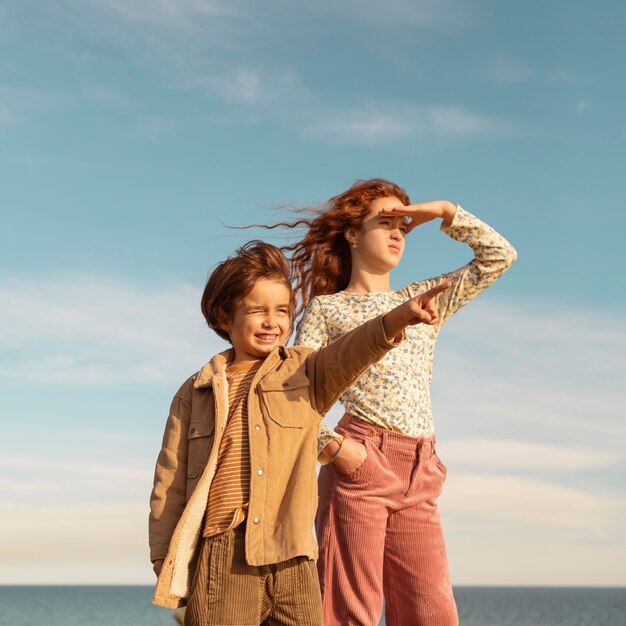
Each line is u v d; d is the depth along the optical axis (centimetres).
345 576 402
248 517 300
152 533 321
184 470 329
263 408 321
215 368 338
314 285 481
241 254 350
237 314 342
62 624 12312
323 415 333
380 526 406
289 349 342
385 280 469
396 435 411
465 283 459
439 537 417
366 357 317
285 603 301
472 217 461
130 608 17862
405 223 471
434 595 407
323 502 414
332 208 470
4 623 12619
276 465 312
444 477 429
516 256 466
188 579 304
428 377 442
